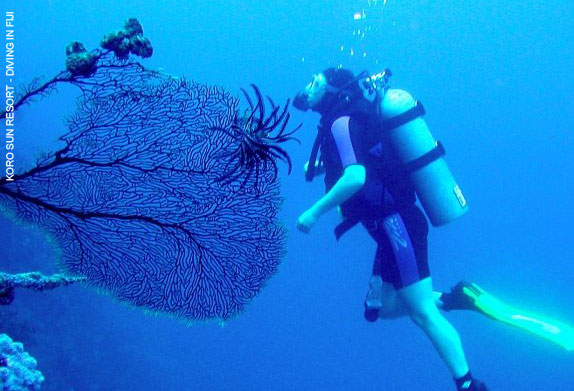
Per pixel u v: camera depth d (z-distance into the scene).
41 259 14.48
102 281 3.17
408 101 4.92
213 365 32.12
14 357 3.21
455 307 5.75
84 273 3.16
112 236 3.09
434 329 4.73
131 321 25.30
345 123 4.61
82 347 15.99
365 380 39.38
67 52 2.70
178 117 2.83
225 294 3.26
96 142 2.83
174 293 3.23
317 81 4.80
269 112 2.62
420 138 4.86
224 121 2.79
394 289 5.30
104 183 2.96
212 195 3.01
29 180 2.89
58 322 15.33
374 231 4.95
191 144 2.87
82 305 17.91
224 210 3.08
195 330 33.03
